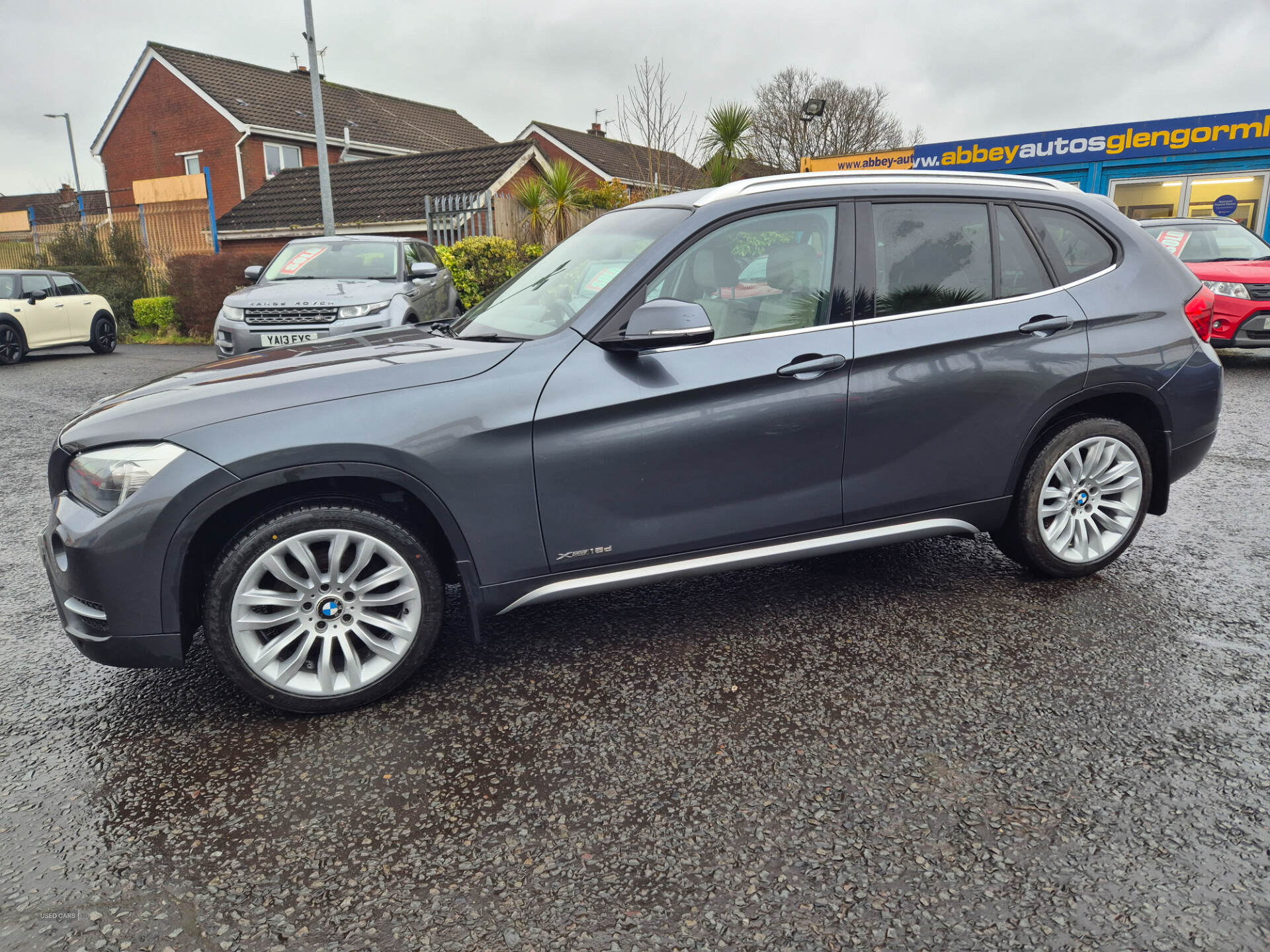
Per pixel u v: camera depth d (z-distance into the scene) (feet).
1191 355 12.07
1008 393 11.13
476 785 7.92
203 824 7.46
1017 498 11.87
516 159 67.51
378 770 8.20
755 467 10.15
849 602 11.93
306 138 103.96
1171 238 36.01
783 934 6.04
